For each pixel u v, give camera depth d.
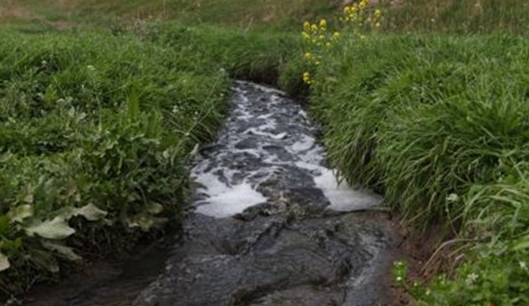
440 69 7.35
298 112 10.77
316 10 19.73
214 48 14.58
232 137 9.23
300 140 9.09
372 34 11.50
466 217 4.96
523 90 6.21
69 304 4.73
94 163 5.67
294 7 20.25
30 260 4.82
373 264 5.40
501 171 5.05
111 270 5.26
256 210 6.57
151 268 5.32
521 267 3.73
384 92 7.30
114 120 6.79
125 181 5.62
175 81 9.71
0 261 4.53
